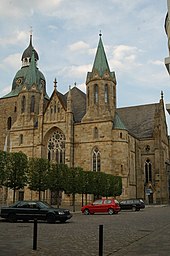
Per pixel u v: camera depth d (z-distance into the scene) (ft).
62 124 283.59
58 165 204.03
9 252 56.13
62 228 95.96
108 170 262.88
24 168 183.83
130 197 284.00
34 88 312.91
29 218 116.16
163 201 312.71
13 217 118.62
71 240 71.05
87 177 215.10
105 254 54.95
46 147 291.58
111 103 282.56
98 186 222.89
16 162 180.55
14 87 364.99
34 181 194.90
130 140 295.28
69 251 57.52
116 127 270.26
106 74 285.84
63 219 115.03
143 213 177.06
